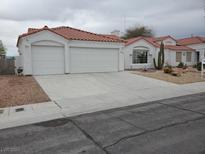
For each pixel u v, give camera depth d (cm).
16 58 1705
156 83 1351
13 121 605
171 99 890
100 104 809
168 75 1717
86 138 462
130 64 2284
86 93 1023
